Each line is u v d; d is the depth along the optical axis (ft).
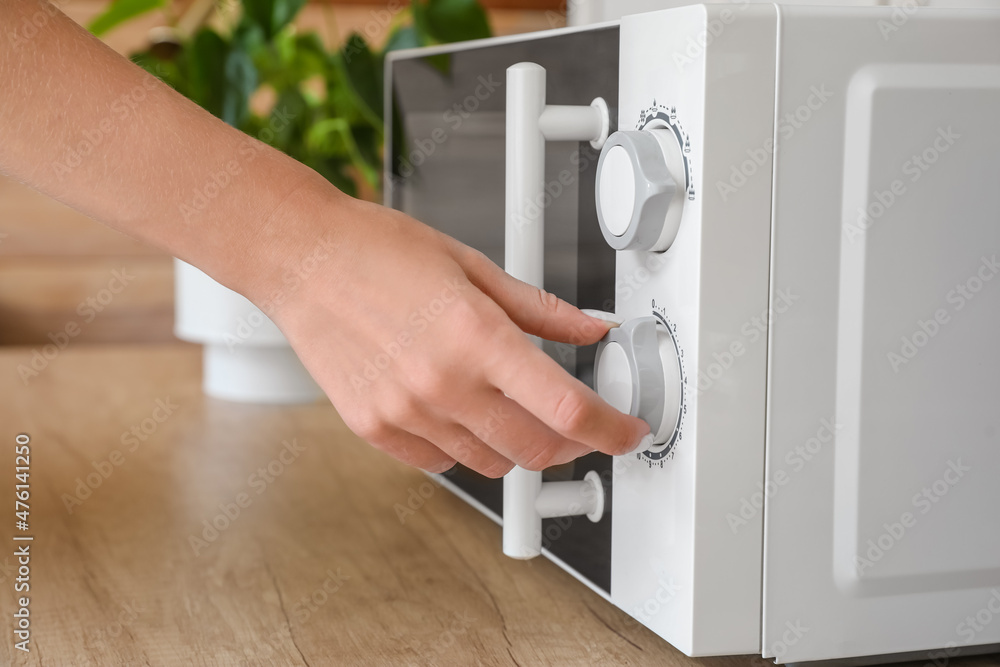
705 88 1.30
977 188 1.41
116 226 1.35
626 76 1.49
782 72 1.32
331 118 3.47
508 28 4.81
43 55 1.29
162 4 3.51
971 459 1.45
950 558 1.46
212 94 3.14
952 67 1.39
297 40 3.43
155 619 1.72
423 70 2.39
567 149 1.67
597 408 1.26
